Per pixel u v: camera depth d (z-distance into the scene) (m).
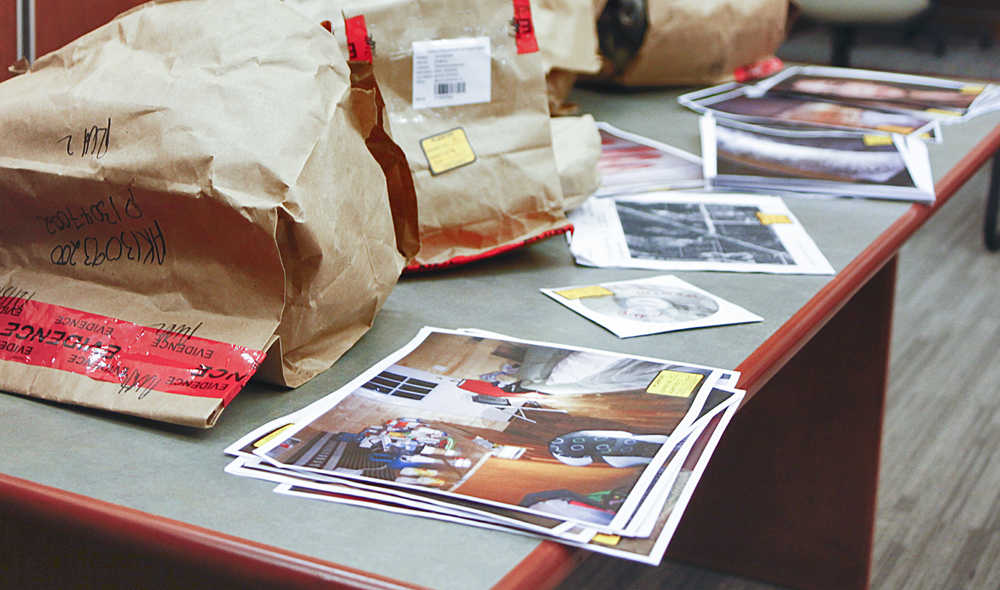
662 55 1.71
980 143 1.44
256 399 0.74
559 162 1.16
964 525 1.76
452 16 0.99
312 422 0.69
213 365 0.70
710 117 1.56
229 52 0.76
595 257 1.05
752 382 0.78
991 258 2.98
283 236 0.72
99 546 0.62
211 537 0.56
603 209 1.20
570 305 0.92
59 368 0.72
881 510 1.80
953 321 2.57
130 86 0.75
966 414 2.13
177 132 0.72
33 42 1.09
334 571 0.53
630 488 0.60
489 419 0.69
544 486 0.60
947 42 5.26
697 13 1.70
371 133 0.88
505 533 0.57
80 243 0.77
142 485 0.61
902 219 1.17
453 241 1.00
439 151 0.99
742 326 0.87
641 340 0.84
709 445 0.66
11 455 0.64
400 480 0.61
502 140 1.02
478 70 1.01
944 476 1.90
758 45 1.87
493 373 0.77
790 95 1.73
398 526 0.57
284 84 0.75
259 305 0.73
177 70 0.76
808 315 0.90
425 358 0.80
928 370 2.31
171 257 0.74
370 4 0.97
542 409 0.71
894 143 1.43
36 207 0.77
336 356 0.80
